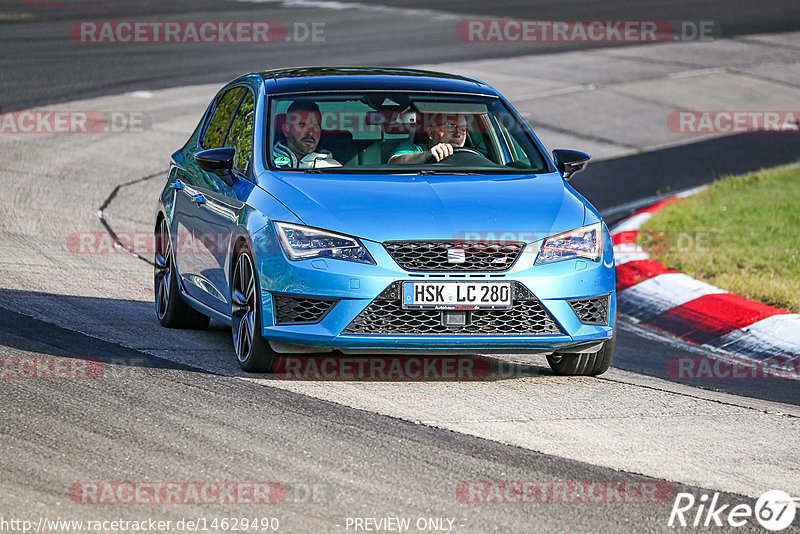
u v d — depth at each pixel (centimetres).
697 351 2947
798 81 8644
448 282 2195
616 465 1833
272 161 2469
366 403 2123
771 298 3259
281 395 2148
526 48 9269
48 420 1922
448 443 1894
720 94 8031
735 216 4553
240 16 10481
